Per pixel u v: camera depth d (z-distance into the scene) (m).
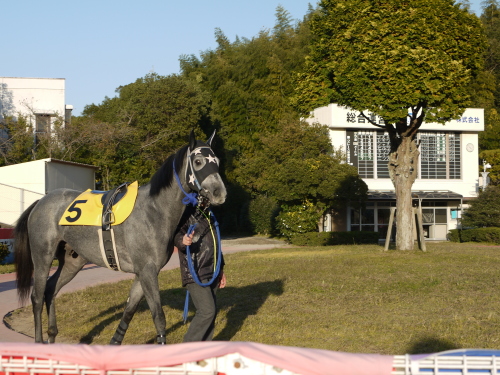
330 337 6.26
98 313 8.02
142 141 32.31
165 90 32.62
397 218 16.95
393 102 13.70
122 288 10.56
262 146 34.66
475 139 30.34
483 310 7.62
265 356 2.55
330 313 7.61
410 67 13.31
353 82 13.87
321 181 24.81
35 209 6.08
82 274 13.90
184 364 2.67
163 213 5.21
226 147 38.41
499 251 17.67
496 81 46.25
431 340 5.93
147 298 5.14
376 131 28.86
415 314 7.47
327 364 2.52
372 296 8.86
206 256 5.11
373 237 25.22
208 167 4.98
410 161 16.55
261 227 34.50
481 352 2.61
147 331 6.78
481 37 14.13
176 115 32.62
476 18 14.27
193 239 5.11
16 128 25.91
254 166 33.56
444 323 6.80
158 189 5.26
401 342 5.96
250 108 39.41
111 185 25.42
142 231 5.23
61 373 2.77
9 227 17.83
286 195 25.30
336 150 27.28
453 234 27.88
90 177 22.39
